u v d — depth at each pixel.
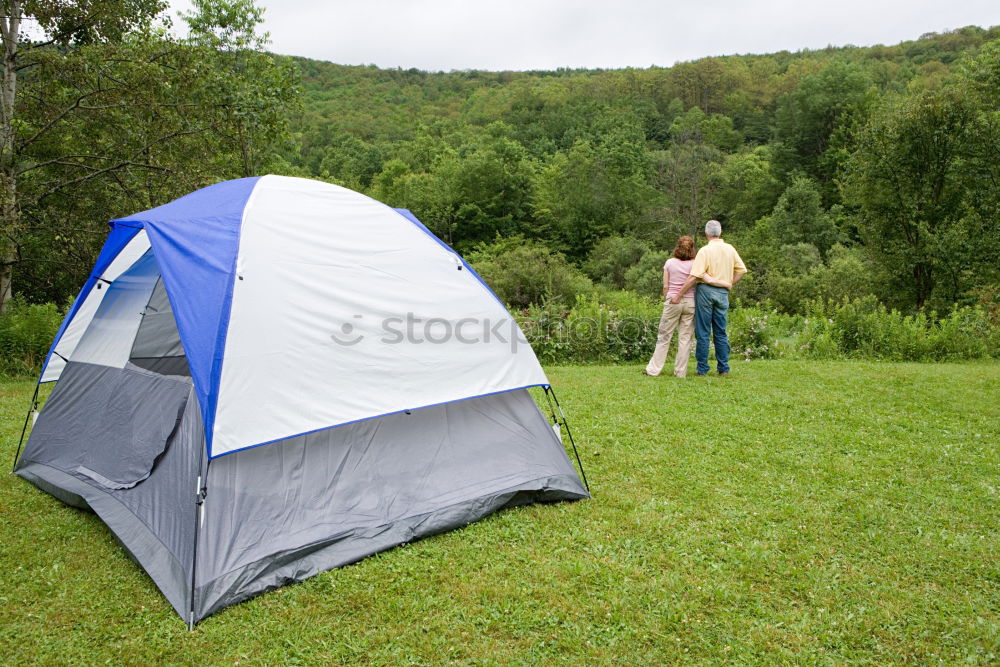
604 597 2.93
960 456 4.76
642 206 51.50
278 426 3.29
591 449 5.00
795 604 2.88
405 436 3.78
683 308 7.53
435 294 4.02
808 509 3.84
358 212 4.08
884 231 18.84
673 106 82.12
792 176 53.25
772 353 9.99
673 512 3.82
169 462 3.47
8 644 2.66
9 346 8.98
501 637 2.66
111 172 11.65
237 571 2.99
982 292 16.86
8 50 10.33
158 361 3.93
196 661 2.54
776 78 83.88
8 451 5.17
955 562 3.21
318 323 3.54
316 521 3.32
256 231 3.62
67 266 12.84
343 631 2.71
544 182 54.81
